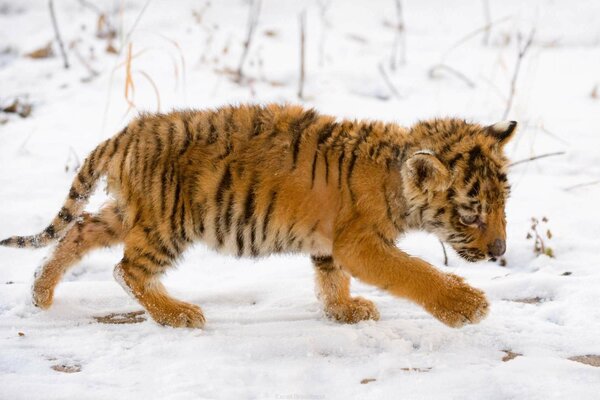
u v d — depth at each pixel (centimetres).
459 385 825
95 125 1617
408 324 988
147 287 1008
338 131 991
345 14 2230
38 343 934
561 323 994
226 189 988
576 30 2130
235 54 1942
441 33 2144
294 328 981
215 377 838
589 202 1368
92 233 1054
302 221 989
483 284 1098
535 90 1823
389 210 960
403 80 1870
